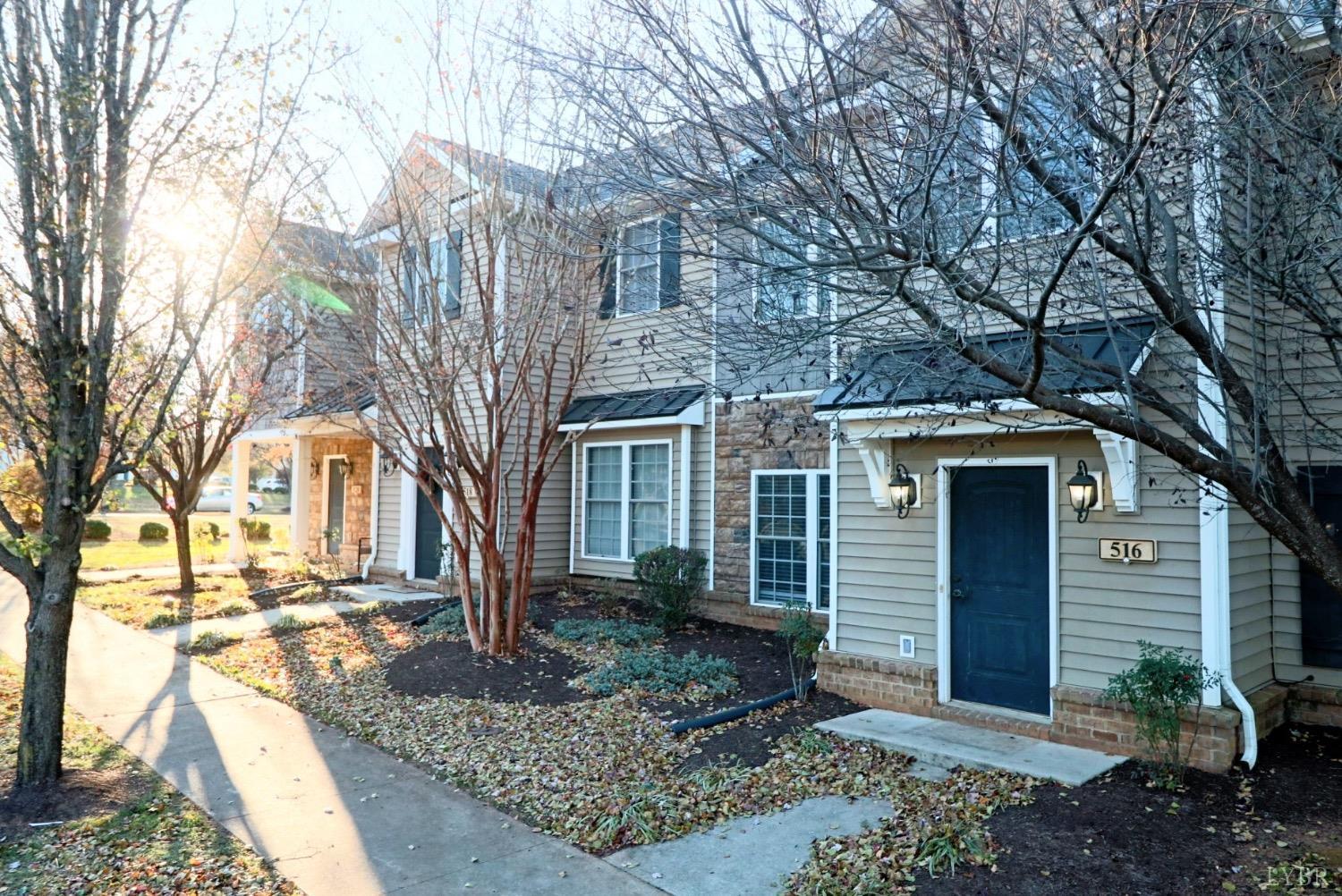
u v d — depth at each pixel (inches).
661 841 207.3
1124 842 193.5
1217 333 236.4
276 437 722.8
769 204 193.2
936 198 199.6
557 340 389.7
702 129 197.9
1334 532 248.8
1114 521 258.8
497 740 280.4
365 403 486.0
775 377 435.8
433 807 228.8
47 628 236.5
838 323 191.5
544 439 394.3
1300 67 211.0
